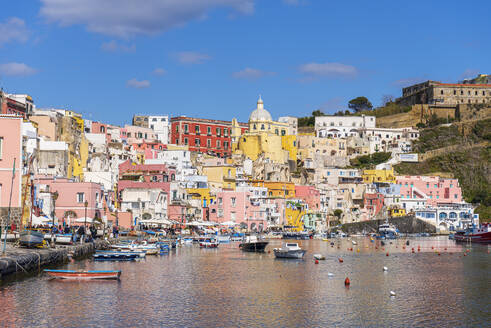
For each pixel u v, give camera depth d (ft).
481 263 344.69
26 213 318.24
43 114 499.92
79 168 482.28
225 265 311.88
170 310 193.88
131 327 172.45
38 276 238.48
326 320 183.73
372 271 298.15
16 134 314.14
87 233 355.15
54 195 356.79
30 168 347.97
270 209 629.10
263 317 186.39
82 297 207.72
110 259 315.99
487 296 223.71
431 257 385.29
